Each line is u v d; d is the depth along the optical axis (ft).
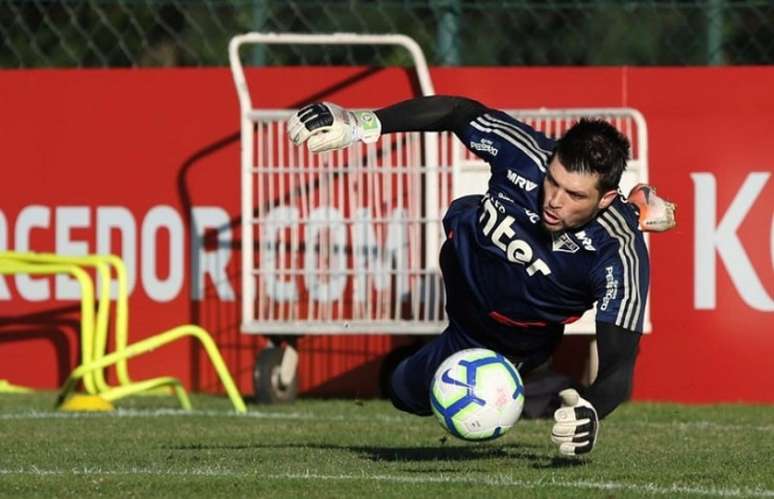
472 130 63.05
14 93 122.52
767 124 116.37
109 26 123.85
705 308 116.16
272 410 105.40
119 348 112.16
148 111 121.29
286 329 109.50
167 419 97.30
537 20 126.72
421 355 68.69
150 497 59.21
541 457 74.74
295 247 113.70
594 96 118.11
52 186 122.11
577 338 116.37
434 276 111.34
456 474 66.39
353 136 61.67
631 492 60.03
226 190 120.47
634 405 112.37
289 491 60.39
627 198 64.64
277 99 120.47
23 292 122.31
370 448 79.05
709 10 122.31
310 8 131.34
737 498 59.31
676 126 116.78
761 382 115.96
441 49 121.39
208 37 132.57
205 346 104.78
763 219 116.06
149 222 121.19
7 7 126.72
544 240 61.05
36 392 118.21
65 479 64.54
